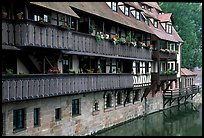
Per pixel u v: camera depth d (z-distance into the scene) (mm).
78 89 17672
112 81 21406
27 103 14812
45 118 16062
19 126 14594
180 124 25016
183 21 46906
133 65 26062
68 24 18594
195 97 42781
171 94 33062
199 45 50188
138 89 26969
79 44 18156
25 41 13961
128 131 21797
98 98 20922
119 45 22781
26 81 13820
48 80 15219
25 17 14320
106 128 21906
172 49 35531
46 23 15062
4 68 14586
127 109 25094
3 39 13406
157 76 28953
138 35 27453
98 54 20188
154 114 29969
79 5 19047
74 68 19594
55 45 15750
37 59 16266
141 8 30844
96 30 21578
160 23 34906
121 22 22797
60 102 17172
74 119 18391
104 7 23422
